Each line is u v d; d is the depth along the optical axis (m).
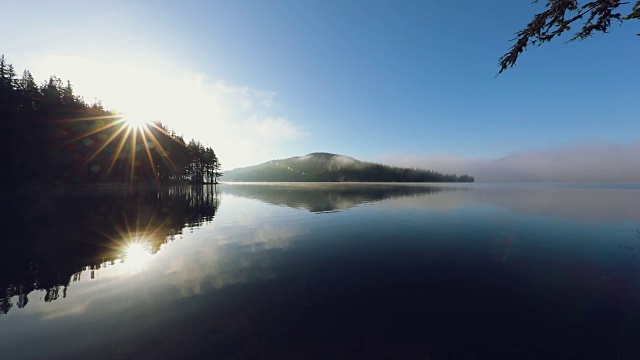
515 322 7.01
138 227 20.77
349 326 6.79
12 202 36.22
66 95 83.31
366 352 5.76
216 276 10.33
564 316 7.28
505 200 45.12
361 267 11.42
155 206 35.47
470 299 8.36
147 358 5.54
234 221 23.80
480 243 15.55
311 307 7.82
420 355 5.68
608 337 6.29
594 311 7.54
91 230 19.33
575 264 11.73
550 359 5.54
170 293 8.80
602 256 12.84
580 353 5.72
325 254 13.42
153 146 107.81
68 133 72.00
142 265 11.66
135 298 8.42
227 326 6.78
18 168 59.31
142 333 6.47
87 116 80.62
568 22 7.96
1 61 66.88
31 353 5.73
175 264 11.84
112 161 85.00
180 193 67.81
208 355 5.62
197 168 146.75
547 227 20.36
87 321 7.04
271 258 12.74
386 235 17.73
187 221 23.80
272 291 8.96
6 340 6.18
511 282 9.73
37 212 27.27
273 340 6.17
